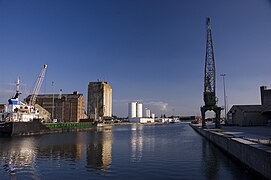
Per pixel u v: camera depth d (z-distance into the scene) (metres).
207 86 96.38
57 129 121.88
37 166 31.88
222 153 42.03
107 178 25.52
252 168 25.09
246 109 102.81
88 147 53.44
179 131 135.12
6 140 72.44
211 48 98.94
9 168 30.77
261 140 31.55
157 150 47.81
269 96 113.44
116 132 128.50
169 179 24.89
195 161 34.59
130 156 40.00
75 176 26.48
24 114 99.25
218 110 92.00
